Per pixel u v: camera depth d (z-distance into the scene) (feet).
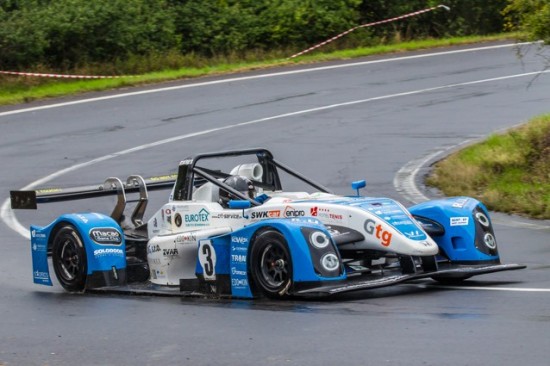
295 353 52.80
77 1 249.14
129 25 252.42
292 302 67.15
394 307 63.87
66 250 80.02
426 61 240.53
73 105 200.03
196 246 75.25
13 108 199.52
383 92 200.95
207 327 60.75
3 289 81.82
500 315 59.57
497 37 279.28
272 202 73.87
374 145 152.35
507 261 83.15
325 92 203.41
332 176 132.16
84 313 68.85
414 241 68.39
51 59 244.42
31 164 150.30
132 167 143.95
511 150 133.69
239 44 268.21
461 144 148.66
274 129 168.25
